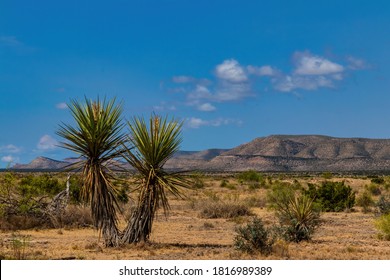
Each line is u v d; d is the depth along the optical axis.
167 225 26.27
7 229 23.19
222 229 24.66
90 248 17.73
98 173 17.45
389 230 20.78
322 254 16.42
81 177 17.66
